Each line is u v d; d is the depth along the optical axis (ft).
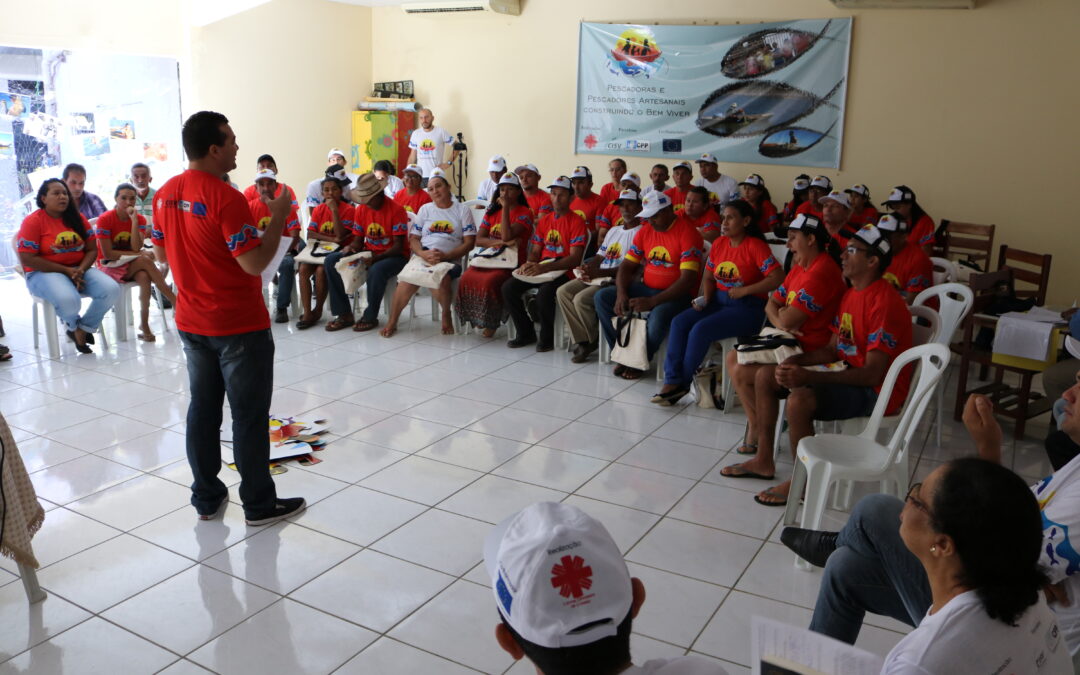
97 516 10.24
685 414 14.37
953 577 4.25
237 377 9.59
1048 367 12.50
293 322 20.35
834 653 4.31
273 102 27.99
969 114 21.66
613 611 3.13
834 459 9.37
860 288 10.87
